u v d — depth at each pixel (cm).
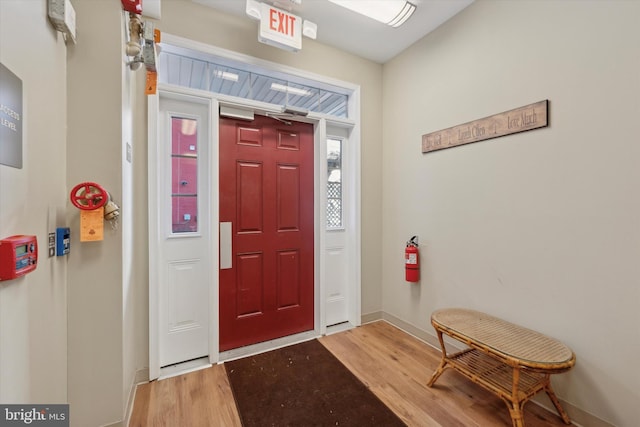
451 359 171
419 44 237
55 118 114
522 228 168
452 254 212
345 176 274
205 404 158
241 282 224
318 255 253
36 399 97
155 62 146
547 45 155
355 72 261
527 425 144
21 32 86
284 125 242
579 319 144
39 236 100
